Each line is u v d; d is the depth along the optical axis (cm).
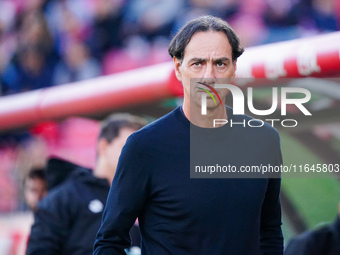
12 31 2686
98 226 895
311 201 1377
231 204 610
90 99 1115
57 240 886
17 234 1633
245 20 2228
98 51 2495
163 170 613
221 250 606
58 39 2561
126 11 2461
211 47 602
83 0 2548
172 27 2350
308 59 848
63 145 2103
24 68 2600
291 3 2234
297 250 979
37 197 1273
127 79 1055
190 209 604
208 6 2284
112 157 942
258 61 909
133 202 620
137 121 974
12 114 1278
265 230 692
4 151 2111
